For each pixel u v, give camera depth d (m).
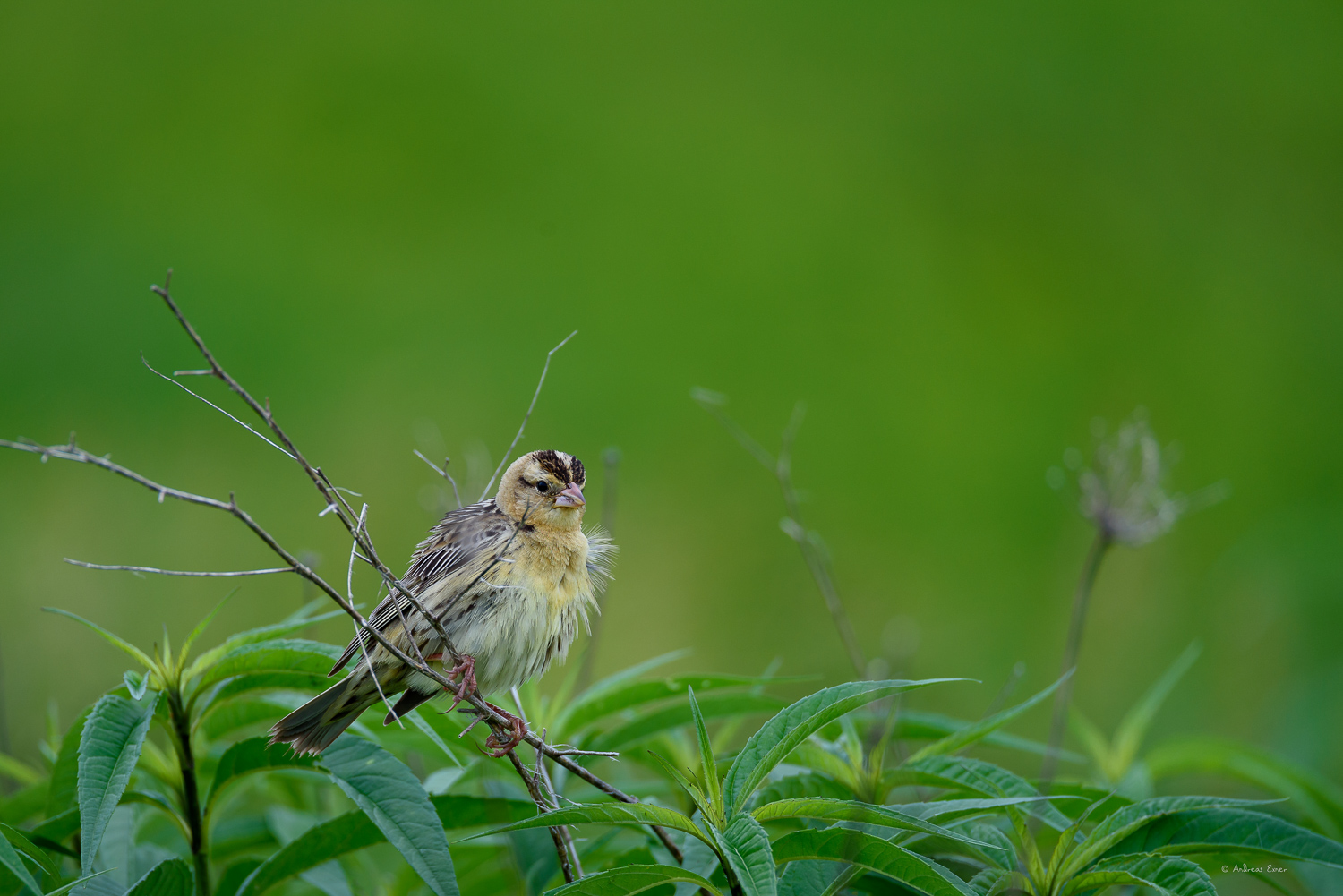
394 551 15.34
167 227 19.70
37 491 15.47
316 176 20.64
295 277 19.09
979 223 21.59
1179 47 24.14
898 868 4.22
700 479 17.50
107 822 4.25
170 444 16.53
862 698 4.20
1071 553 15.45
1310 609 13.52
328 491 4.39
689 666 14.84
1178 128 22.91
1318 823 6.41
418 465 16.77
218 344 18.00
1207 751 6.75
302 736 5.18
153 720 5.05
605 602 15.49
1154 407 18.73
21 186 20.08
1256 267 20.72
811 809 4.17
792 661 14.80
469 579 6.22
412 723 5.47
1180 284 20.36
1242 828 4.55
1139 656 13.52
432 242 20.45
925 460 17.94
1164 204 21.66
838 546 16.58
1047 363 19.31
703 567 16.25
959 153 22.89
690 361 19.12
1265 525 15.37
